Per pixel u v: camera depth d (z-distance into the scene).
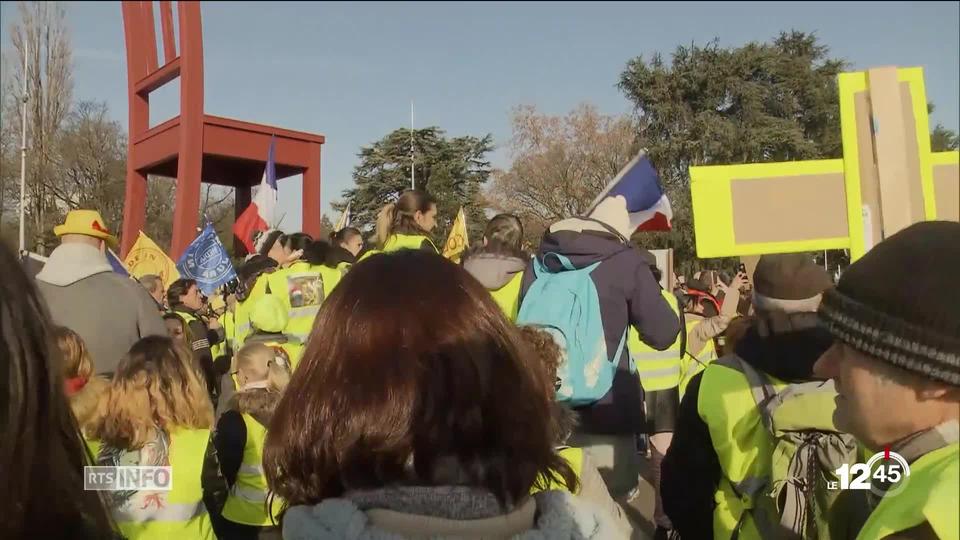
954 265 1.16
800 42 33.38
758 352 2.22
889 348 1.15
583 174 32.47
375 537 1.09
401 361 1.18
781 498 2.12
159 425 3.00
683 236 26.61
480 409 1.18
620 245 3.26
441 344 1.19
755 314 2.30
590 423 3.15
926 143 2.08
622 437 3.19
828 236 2.08
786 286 2.16
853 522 2.01
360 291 1.25
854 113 2.11
